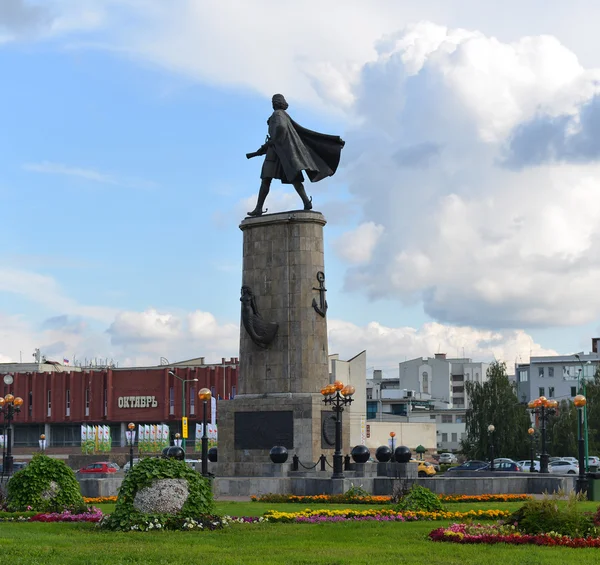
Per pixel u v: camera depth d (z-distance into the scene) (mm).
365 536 24594
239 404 48500
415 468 47938
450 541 23328
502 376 109750
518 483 41250
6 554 20531
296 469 46156
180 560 19688
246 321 48375
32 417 115812
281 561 19641
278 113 50219
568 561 19797
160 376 113125
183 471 26312
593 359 146125
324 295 49000
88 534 24703
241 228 50156
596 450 105312
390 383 177250
